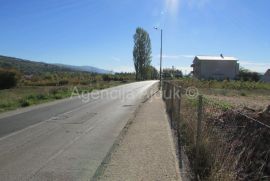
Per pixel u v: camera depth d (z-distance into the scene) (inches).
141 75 4143.7
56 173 309.4
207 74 3855.8
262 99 1177.4
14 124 603.2
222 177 236.1
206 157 305.7
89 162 344.8
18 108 885.2
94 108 876.0
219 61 3873.0
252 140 241.6
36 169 322.7
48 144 433.1
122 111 804.6
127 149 395.5
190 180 286.4
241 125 288.4
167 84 1010.7
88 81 3139.8
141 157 358.3
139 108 853.8
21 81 2851.9
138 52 4133.9
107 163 337.7
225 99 1069.1
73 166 331.0
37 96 1205.1
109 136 485.4
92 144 430.9
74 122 625.3
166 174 300.7
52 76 3614.7
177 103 555.8
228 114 360.2
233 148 253.6
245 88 2001.7
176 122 562.9
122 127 565.3
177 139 446.3
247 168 229.6
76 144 431.8
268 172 210.7
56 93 1390.3
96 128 555.8
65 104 989.2
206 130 326.3
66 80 3100.4
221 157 261.3
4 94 1477.6
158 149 393.1
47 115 731.4
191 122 415.8
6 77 2365.9
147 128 539.2
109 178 292.5
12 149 406.6
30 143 439.8
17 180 291.3
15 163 344.8
